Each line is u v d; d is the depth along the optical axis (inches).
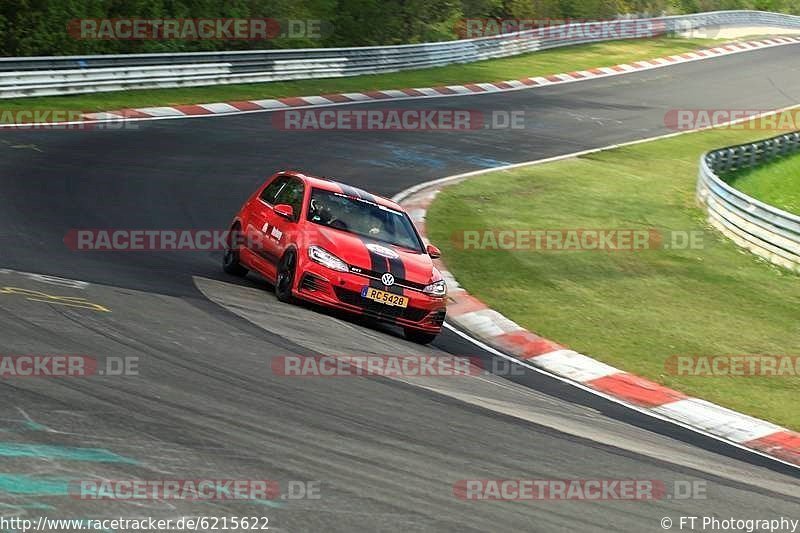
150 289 1539.1
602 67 6835.6
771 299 2386.8
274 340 1339.8
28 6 4439.0
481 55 6530.5
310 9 6102.4
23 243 1748.3
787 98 6501.0
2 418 820.0
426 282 1612.9
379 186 3129.9
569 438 1150.3
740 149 4160.9
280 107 4197.8
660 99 6038.4
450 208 2960.1
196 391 1009.5
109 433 829.2
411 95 5019.7
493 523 788.0
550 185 3533.5
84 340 1140.5
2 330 1115.9
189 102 3959.2
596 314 2074.3
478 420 1139.3
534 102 5374.0
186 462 792.9
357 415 1043.3
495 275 2285.9
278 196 1796.3
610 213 3176.7
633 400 1561.3
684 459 1189.7
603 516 866.1
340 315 1651.1
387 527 732.7
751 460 1306.6
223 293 1625.2
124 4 4886.8
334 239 1617.9
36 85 3582.7
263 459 834.8
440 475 890.1
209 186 2709.2
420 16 6953.7
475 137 4276.6
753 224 2822.3
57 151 2790.4
